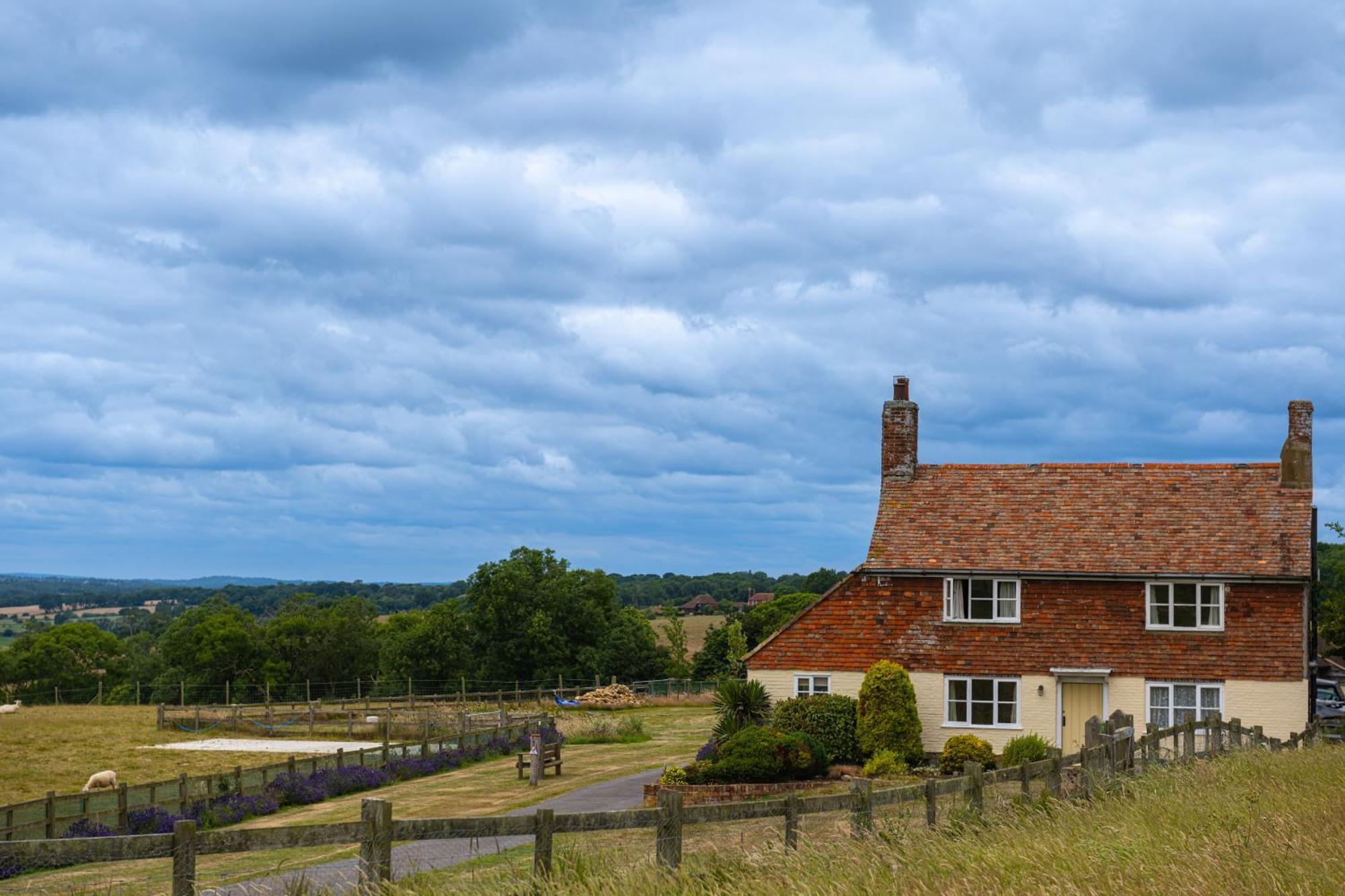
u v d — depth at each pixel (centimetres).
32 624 11431
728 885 1122
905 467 4094
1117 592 3634
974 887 1084
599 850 1286
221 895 1227
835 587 3822
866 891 1082
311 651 10619
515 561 9206
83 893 1365
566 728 5184
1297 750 2478
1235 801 1535
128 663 11650
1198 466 3906
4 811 2584
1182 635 3550
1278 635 3481
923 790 1510
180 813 3014
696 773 3141
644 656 9512
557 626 9138
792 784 3111
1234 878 1059
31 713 6894
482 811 3069
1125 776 1922
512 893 1115
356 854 2033
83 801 2786
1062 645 3622
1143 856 1154
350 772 3709
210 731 5656
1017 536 3797
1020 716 3619
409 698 7012
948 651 3691
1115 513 3806
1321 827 1295
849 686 3731
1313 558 3719
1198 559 3581
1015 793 1677
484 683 8888
